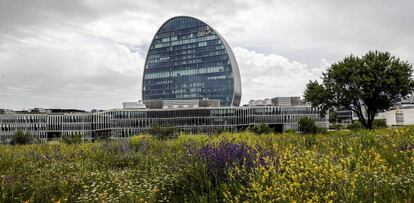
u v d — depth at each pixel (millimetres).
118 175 8516
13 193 6547
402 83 38750
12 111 160625
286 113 128500
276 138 14758
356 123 74188
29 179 7723
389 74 39250
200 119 129625
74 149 14523
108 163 11195
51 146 15797
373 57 40312
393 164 7344
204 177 6492
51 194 6516
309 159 6570
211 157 6953
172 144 15961
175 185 6902
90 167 9961
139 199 6012
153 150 14219
